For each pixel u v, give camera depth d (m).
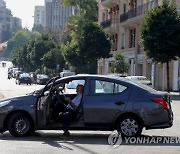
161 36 66.06
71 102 21.19
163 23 66.00
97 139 21.62
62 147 19.03
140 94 21.34
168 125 21.20
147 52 67.69
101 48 104.25
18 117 21.69
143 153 17.89
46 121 21.33
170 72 80.25
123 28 104.44
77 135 22.98
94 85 21.55
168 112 21.23
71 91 23.58
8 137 21.77
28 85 113.19
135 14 92.12
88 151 18.11
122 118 21.27
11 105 21.62
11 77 177.38
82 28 106.69
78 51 106.00
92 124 21.22
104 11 123.12
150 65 89.00
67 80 21.70
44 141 20.67
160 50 66.31
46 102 21.30
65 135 21.31
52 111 21.47
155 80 85.56
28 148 18.59
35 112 21.53
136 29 94.44
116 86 21.52
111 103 21.19
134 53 95.56
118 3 108.69
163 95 21.47
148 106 21.09
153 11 67.69
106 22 115.38
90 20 126.00
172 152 18.28
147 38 66.56
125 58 101.62
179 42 66.12
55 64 155.50
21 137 21.73
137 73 93.88
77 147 19.12
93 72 124.75
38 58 186.00
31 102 21.62
